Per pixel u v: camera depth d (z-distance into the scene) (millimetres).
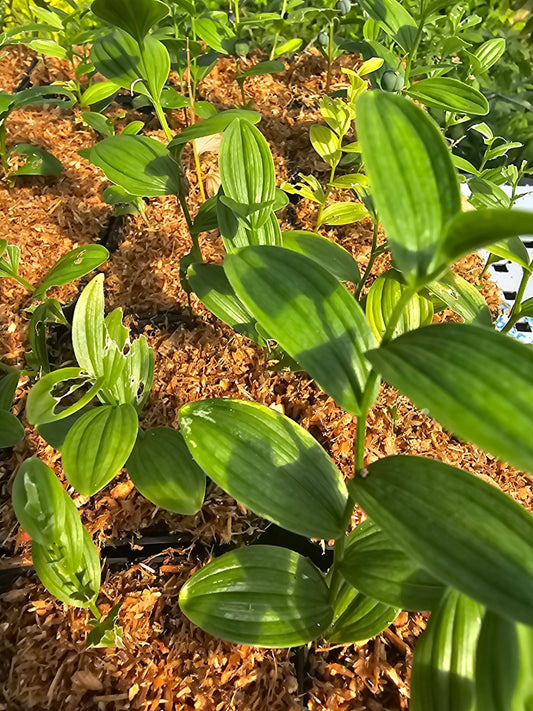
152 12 269
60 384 368
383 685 271
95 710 262
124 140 319
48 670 272
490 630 156
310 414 373
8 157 536
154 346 410
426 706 184
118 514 325
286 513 190
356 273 328
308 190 418
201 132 296
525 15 698
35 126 583
